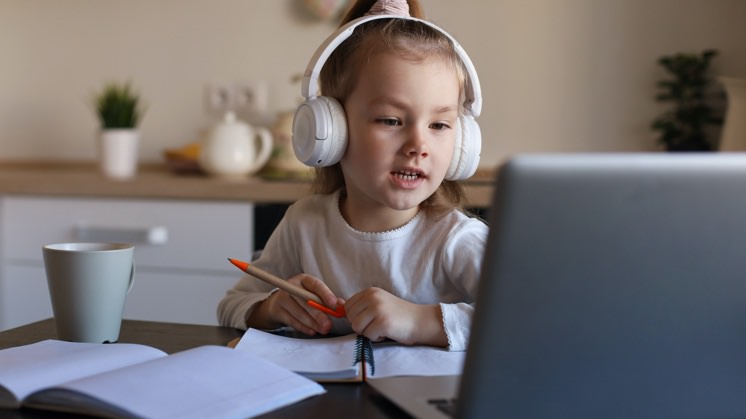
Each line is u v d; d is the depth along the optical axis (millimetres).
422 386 731
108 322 956
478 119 2672
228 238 2314
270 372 744
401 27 1012
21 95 3008
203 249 2332
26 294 2463
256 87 2824
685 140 2521
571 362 593
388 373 795
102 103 2703
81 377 735
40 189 2438
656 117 2562
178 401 657
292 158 2594
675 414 625
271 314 1049
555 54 2613
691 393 622
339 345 895
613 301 584
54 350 832
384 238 1079
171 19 2881
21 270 2459
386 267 1078
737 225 586
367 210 1094
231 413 649
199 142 2867
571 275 571
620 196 562
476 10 2654
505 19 2635
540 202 552
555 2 2605
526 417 598
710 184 574
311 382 737
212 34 2855
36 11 2975
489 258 562
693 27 2525
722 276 595
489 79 2658
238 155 2520
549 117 2627
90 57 2947
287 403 700
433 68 993
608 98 2588
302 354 855
